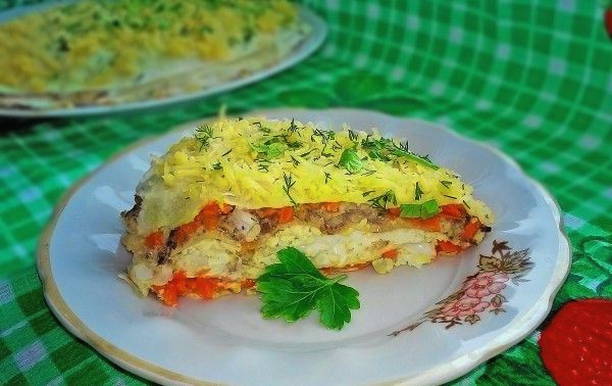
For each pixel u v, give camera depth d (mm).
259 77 445
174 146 319
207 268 290
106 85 436
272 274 281
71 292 270
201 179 295
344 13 530
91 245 299
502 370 248
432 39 483
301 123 344
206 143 310
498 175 329
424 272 297
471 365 237
